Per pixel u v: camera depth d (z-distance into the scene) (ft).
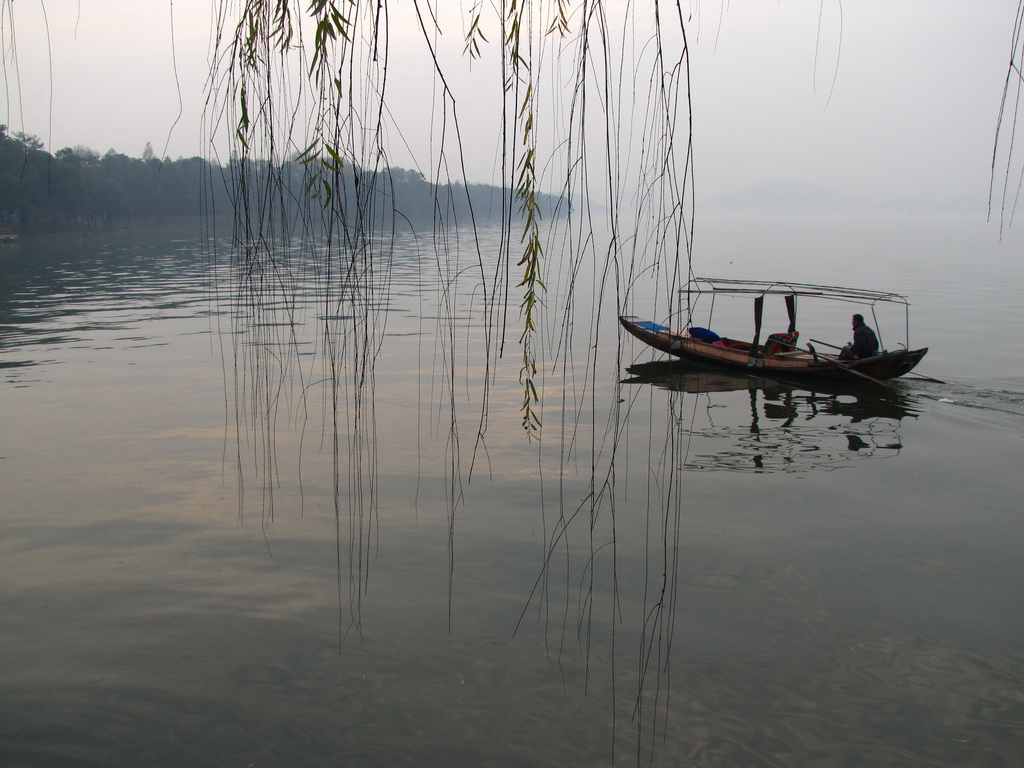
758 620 15.62
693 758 11.73
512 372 39.86
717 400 34.81
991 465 25.70
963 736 12.26
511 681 13.52
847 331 56.13
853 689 13.44
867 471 25.04
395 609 15.87
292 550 18.56
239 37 9.92
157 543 18.99
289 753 11.76
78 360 42.93
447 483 23.15
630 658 14.21
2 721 12.42
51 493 22.50
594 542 19.25
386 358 43.24
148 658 14.15
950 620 15.71
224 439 27.66
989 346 48.57
